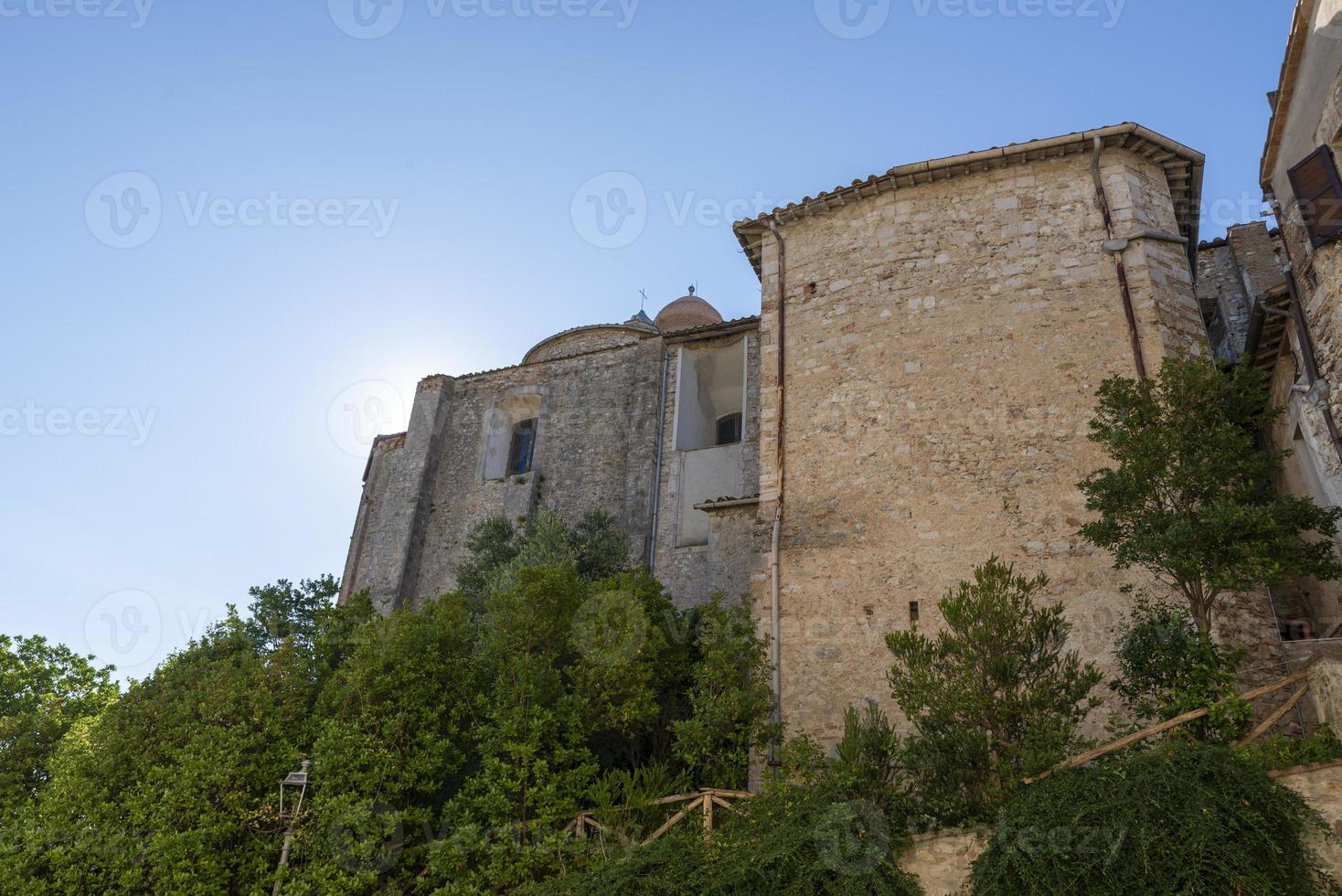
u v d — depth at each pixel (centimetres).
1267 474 1026
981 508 1231
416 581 2197
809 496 1351
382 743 1067
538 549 1731
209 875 958
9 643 1467
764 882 811
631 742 1259
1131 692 936
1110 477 1001
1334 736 817
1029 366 1296
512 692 1106
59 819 1016
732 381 2217
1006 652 899
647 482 2000
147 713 1110
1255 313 1355
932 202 1479
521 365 2423
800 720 1194
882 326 1420
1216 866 675
